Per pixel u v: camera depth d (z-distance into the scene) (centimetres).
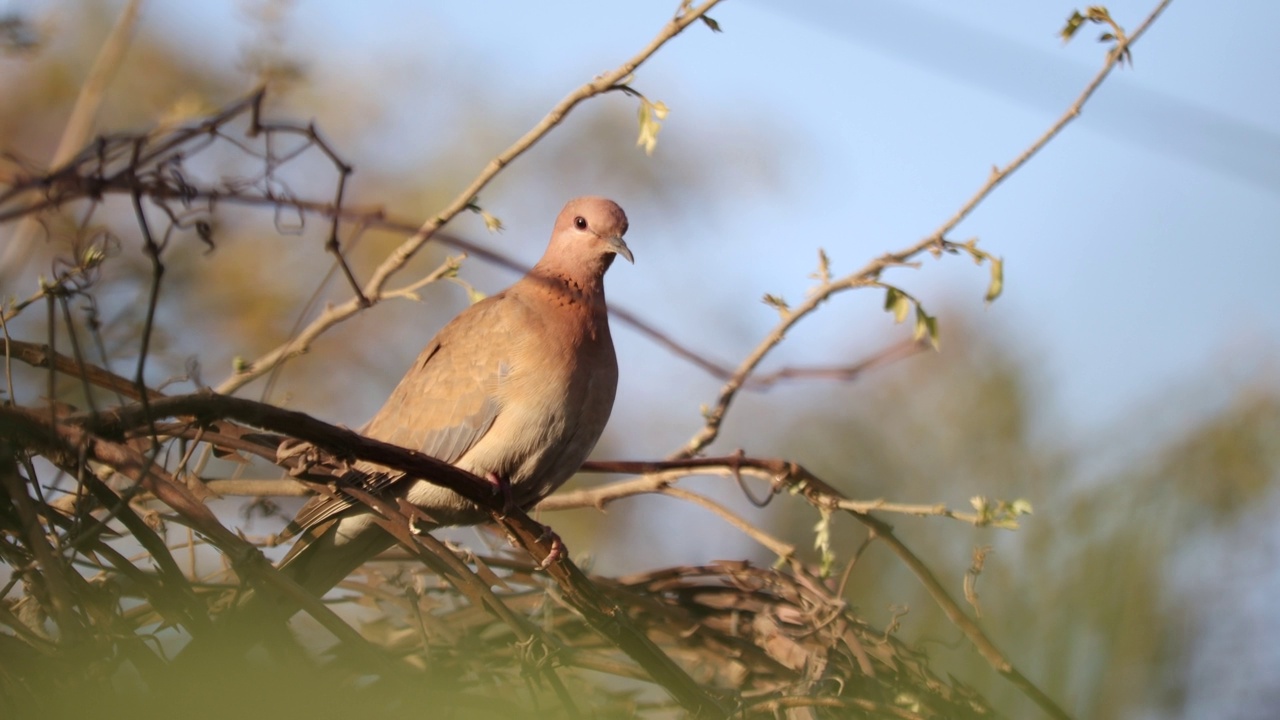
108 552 732
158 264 660
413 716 701
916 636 1028
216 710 671
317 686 696
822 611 973
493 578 870
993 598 966
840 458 1343
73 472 713
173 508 727
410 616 962
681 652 1001
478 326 1082
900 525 1171
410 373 1118
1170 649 915
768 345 1062
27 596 788
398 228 704
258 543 972
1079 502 997
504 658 936
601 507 1091
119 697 670
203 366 1435
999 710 920
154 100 1192
